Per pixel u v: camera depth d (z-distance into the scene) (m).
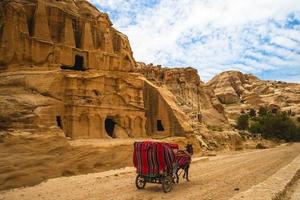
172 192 17.72
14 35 37.78
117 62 47.53
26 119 30.86
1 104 31.27
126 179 22.77
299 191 17.64
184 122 50.59
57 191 18.41
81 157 28.94
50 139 28.45
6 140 26.50
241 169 28.62
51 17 43.00
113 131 44.09
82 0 52.38
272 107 166.25
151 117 51.09
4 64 37.84
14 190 19.53
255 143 86.38
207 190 18.02
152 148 18.19
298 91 190.50
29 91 35.44
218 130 80.56
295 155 46.44
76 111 38.09
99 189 18.75
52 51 40.38
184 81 92.62
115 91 44.25
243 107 170.88
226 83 199.75
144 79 52.00
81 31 46.50
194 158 40.12
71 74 38.81
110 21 52.91
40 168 24.14
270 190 16.03
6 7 38.88
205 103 95.19
